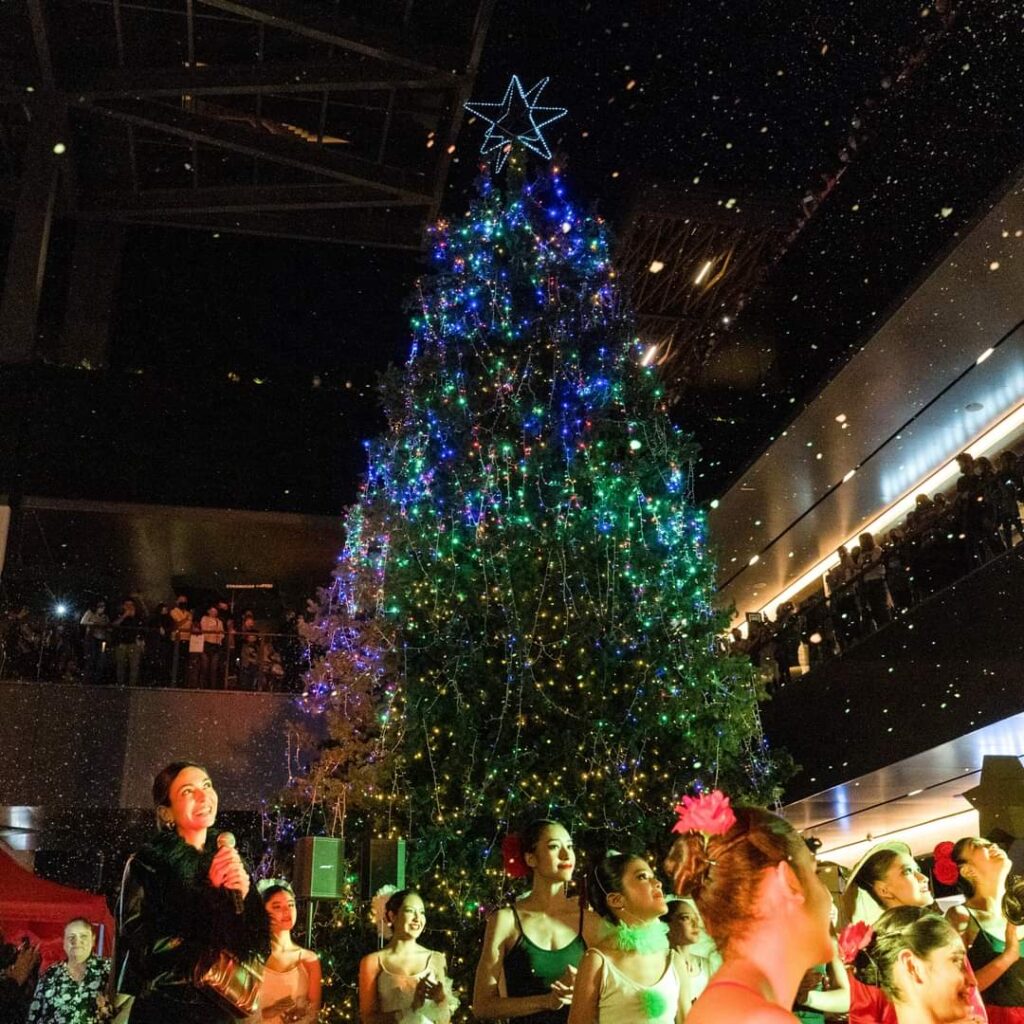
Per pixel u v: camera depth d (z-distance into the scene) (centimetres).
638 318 1742
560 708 898
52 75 1576
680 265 1642
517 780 891
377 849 626
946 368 1291
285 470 1611
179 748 1407
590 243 1130
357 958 894
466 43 1527
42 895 927
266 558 1734
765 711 1464
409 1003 505
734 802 920
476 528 967
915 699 1135
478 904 846
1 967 860
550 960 412
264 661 1488
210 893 286
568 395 1041
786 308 1458
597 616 938
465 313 1077
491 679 925
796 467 1538
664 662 934
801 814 1470
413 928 524
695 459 1089
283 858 1297
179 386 1617
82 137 1727
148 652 1459
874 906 409
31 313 1596
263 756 1423
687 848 175
